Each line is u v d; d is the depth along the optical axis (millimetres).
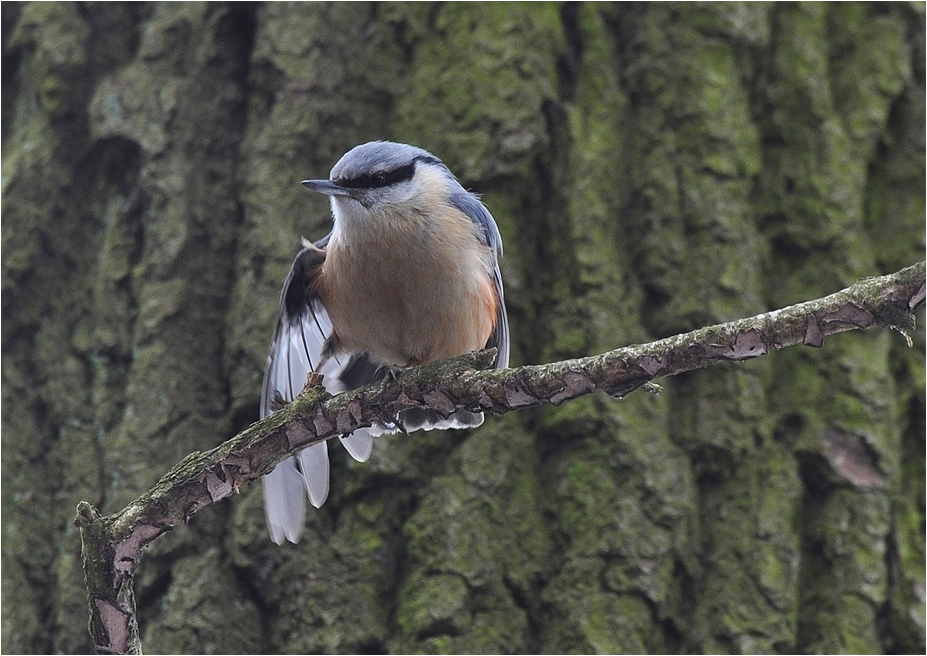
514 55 9172
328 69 9453
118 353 9086
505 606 8000
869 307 5254
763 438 8367
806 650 7984
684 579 8094
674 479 8188
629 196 9031
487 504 8203
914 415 8727
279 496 7863
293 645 8109
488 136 8969
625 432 8266
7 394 9086
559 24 9398
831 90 9547
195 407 8820
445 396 6250
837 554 8164
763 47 9469
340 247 8141
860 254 8898
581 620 7848
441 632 7887
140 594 8328
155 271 9125
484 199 8914
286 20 9609
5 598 8484
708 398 8438
